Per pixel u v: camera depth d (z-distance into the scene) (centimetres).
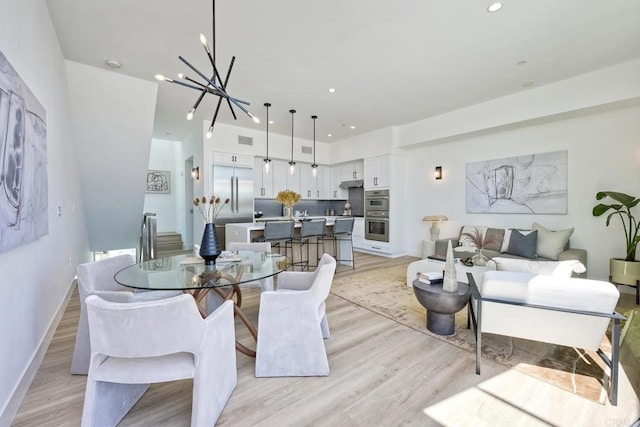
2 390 143
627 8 240
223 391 160
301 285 245
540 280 180
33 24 201
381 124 587
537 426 148
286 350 191
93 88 346
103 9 236
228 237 466
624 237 368
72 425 147
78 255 403
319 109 488
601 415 156
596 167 389
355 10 240
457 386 181
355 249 699
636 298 325
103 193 458
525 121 421
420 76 366
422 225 614
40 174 200
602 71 347
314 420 152
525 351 224
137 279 198
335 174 790
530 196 451
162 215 761
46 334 223
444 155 571
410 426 148
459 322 283
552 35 279
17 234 155
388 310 313
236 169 591
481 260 338
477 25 263
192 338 133
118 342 127
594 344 179
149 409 160
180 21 252
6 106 142
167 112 496
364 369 200
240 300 274
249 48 297
